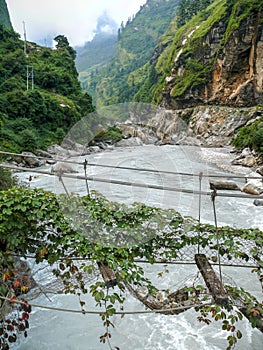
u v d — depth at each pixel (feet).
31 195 9.46
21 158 53.52
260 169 49.47
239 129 96.48
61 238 9.18
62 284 10.71
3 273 9.32
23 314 9.99
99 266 8.77
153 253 9.89
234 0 116.88
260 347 12.16
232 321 8.56
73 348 12.07
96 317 13.73
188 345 12.32
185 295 9.12
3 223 9.12
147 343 12.45
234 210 29.53
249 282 16.29
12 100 74.38
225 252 9.93
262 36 96.58
